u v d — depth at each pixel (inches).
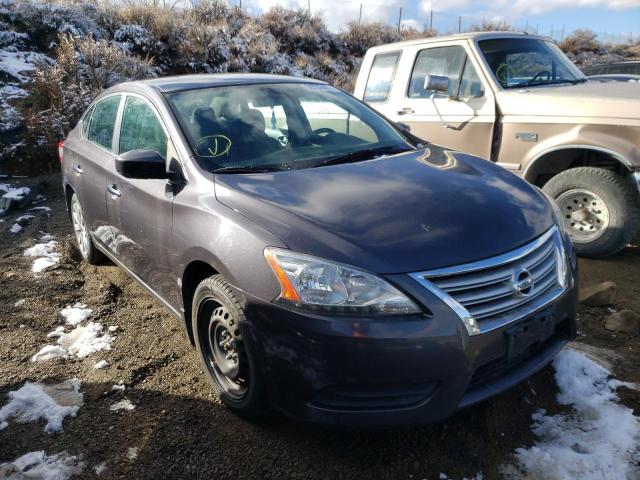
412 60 235.3
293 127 143.0
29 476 96.3
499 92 200.7
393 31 984.9
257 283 95.7
